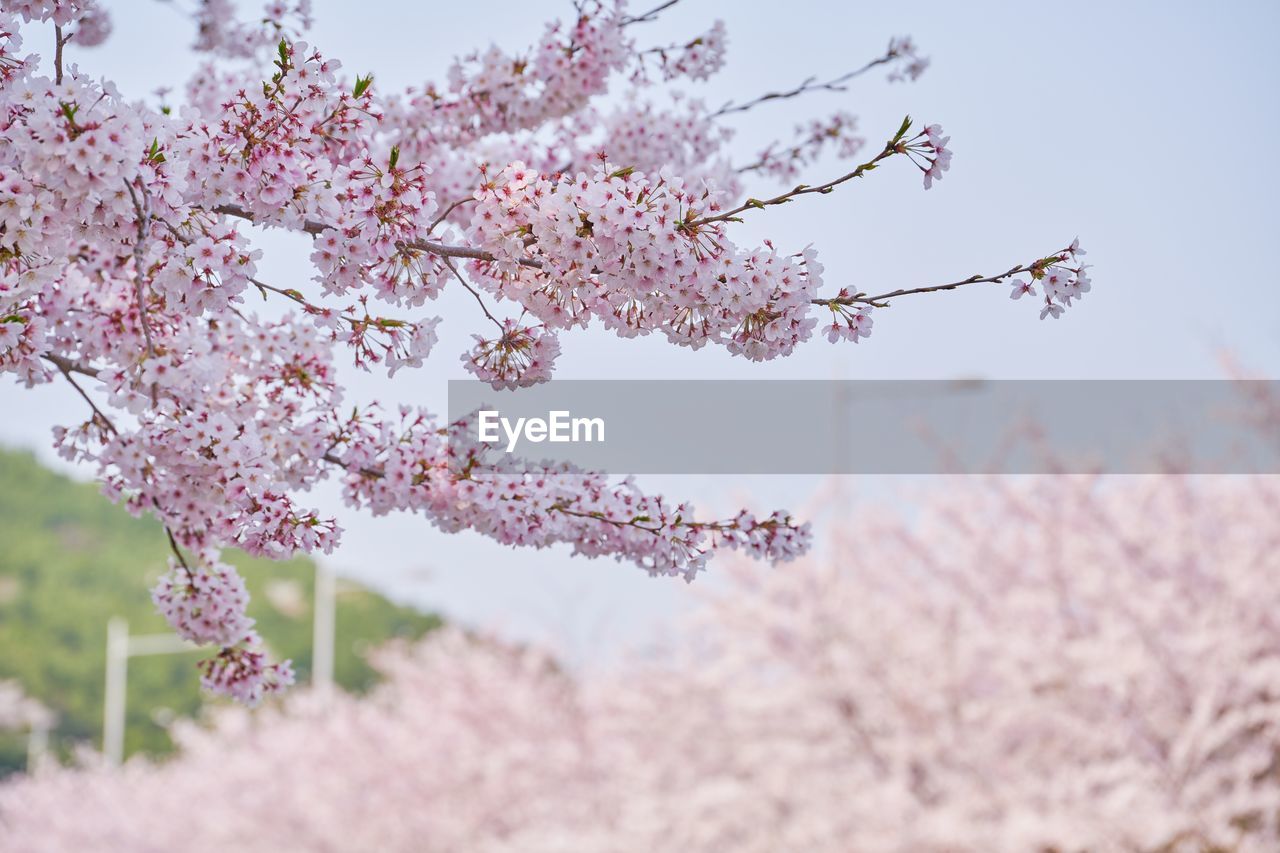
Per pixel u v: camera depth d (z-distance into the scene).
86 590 54.19
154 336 3.58
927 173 2.64
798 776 12.64
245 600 3.89
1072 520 11.57
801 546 3.48
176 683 49.94
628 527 3.46
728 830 13.85
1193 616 10.71
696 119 4.84
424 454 3.55
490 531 3.51
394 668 20.66
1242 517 11.39
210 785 24.03
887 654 11.74
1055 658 10.83
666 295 2.80
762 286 2.79
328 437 3.62
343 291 2.94
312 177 2.85
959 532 12.31
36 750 45.84
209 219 2.89
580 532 3.48
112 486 3.65
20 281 2.88
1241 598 10.50
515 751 17.06
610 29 4.54
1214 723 10.56
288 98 2.84
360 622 49.25
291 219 2.84
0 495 58.25
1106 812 9.66
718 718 14.10
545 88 4.60
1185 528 11.19
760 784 13.02
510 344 3.24
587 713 17.14
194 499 3.59
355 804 19.91
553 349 3.25
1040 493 11.67
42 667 49.84
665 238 2.71
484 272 3.10
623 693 15.68
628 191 2.76
